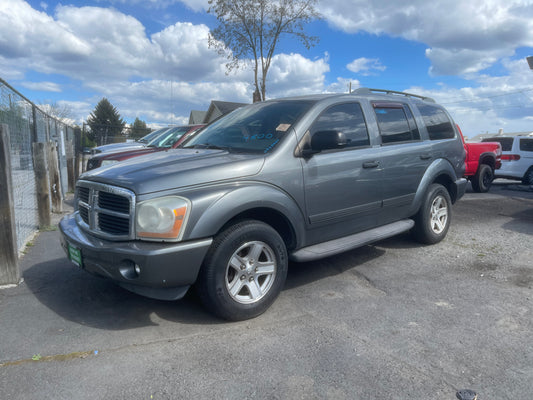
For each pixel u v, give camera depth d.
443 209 5.66
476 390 2.47
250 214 3.54
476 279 4.36
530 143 13.12
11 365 2.70
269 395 2.42
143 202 2.98
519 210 8.38
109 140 36.75
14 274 4.09
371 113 4.63
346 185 4.12
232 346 2.96
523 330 3.22
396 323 3.33
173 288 3.10
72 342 3.00
